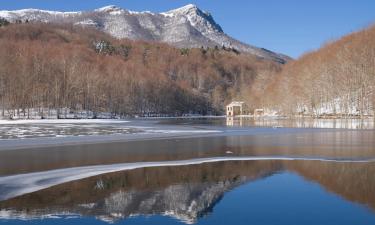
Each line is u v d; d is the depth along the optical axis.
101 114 130.88
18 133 51.62
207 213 15.04
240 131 59.31
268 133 55.00
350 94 113.38
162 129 63.72
